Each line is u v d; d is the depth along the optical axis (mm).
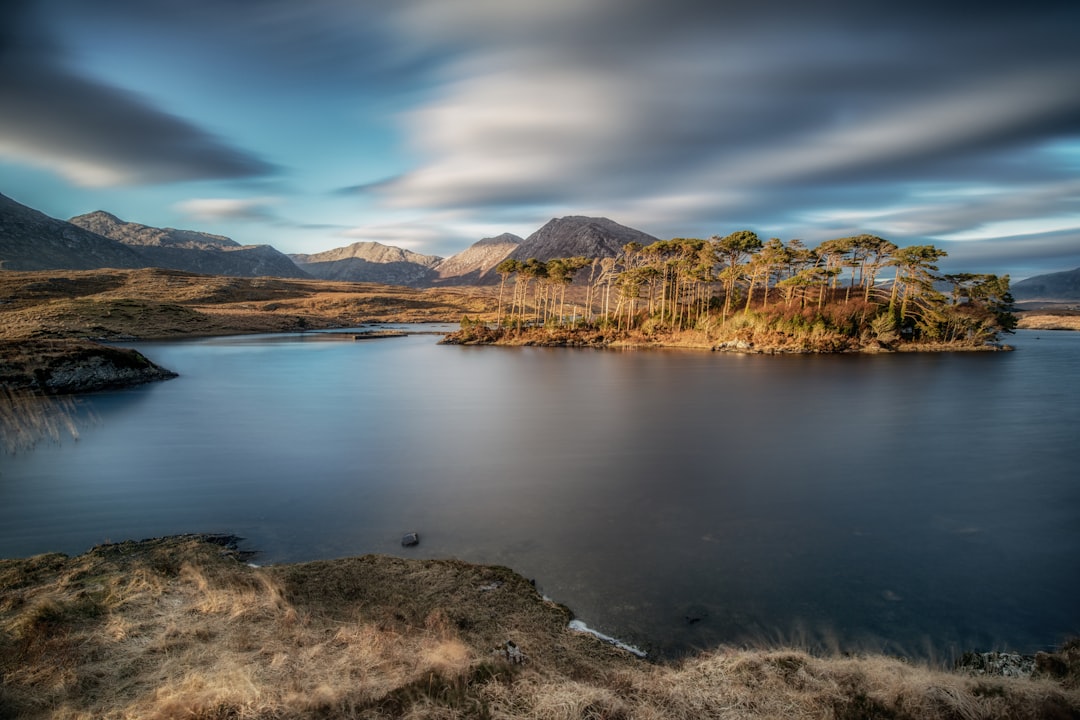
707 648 11078
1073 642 10656
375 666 8602
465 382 53875
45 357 47781
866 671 8945
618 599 13109
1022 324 196500
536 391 47812
